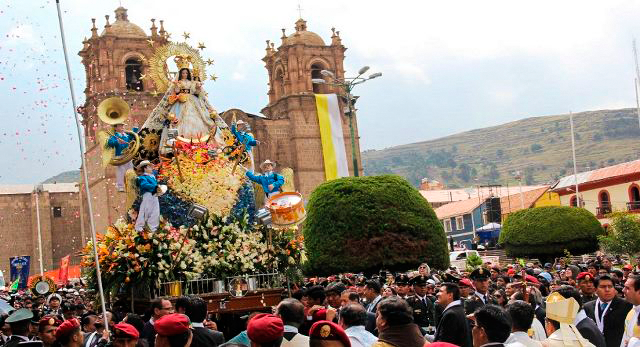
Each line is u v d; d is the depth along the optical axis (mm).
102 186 82438
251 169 20734
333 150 56875
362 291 18250
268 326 7750
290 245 19750
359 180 35500
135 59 86750
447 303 12227
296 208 18969
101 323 14508
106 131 19828
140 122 82375
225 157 20297
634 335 10328
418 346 8391
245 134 20688
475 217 104938
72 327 10414
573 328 9898
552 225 53531
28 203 104312
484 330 8539
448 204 122500
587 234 53438
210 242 18828
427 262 34656
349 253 34188
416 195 35625
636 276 11820
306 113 95250
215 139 20438
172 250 17938
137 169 18594
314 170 94562
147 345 10523
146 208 18109
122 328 9438
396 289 16875
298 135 94438
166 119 20156
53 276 56125
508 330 8523
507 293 15141
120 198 81562
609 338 13617
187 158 19625
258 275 19156
